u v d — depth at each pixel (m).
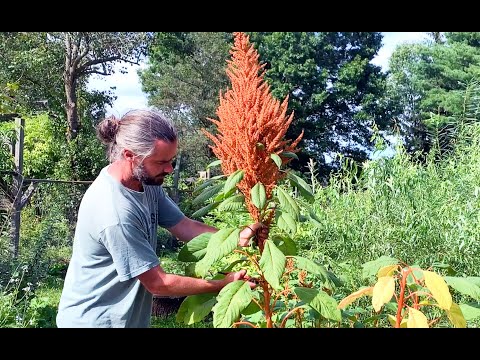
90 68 18.42
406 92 26.23
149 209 2.77
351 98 26.53
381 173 4.88
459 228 3.91
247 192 2.55
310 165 5.98
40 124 15.98
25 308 5.72
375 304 2.02
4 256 6.95
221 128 2.55
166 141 2.49
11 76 16.92
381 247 4.23
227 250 2.35
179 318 2.75
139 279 2.54
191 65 23.36
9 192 8.23
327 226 4.59
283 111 2.45
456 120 6.93
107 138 2.62
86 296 2.59
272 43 25.34
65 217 11.53
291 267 2.95
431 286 2.00
